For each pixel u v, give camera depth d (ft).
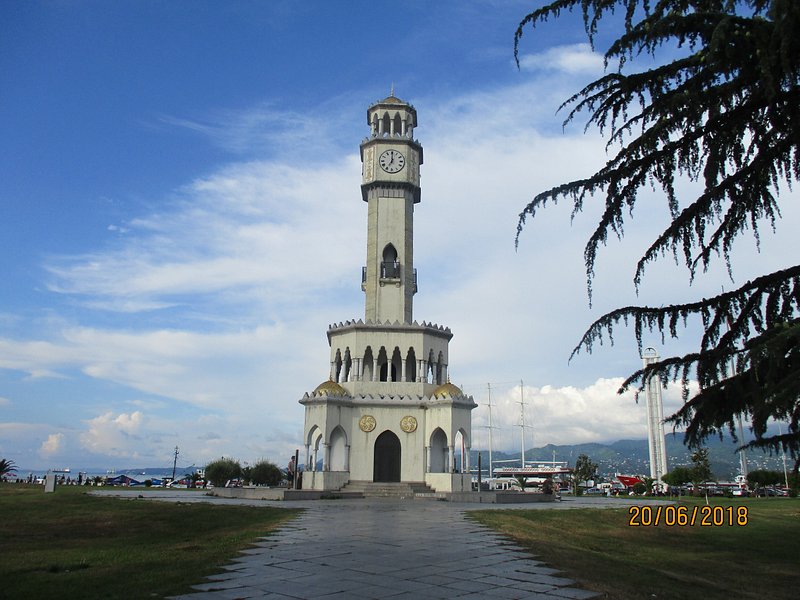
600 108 45.03
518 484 355.15
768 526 111.24
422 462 183.83
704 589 50.83
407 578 47.19
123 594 41.32
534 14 43.62
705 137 41.06
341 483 179.32
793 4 32.99
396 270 204.54
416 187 213.46
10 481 311.06
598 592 43.75
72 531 81.76
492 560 55.57
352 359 193.77
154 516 99.81
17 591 42.34
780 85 38.06
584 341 44.52
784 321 40.27
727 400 40.24
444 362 201.77
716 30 36.14
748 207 41.50
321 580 46.21
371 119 222.89
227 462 276.21
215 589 43.09
